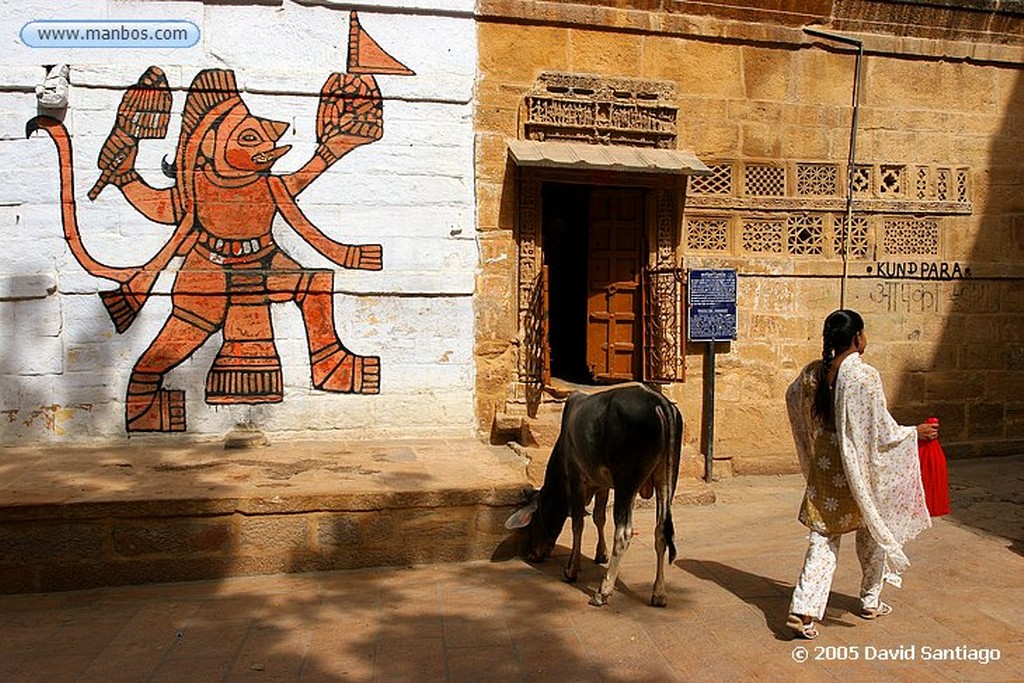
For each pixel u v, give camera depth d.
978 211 8.25
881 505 4.01
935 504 4.17
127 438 6.56
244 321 6.69
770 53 7.67
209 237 6.64
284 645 4.04
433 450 6.48
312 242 6.77
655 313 7.45
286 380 6.76
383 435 6.92
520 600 4.62
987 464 8.08
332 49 6.80
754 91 7.65
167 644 4.07
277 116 6.70
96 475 5.53
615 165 6.81
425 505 5.21
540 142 7.08
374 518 5.17
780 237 7.75
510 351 7.14
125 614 4.45
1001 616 4.35
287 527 5.07
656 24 7.34
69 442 6.48
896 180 8.06
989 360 8.32
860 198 7.92
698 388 7.52
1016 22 8.22
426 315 6.97
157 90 6.55
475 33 7.01
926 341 8.12
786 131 7.73
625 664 3.81
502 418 6.98
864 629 4.19
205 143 6.62
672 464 4.50
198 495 5.02
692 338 7.37
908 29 7.96
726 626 4.23
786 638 4.09
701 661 3.84
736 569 5.12
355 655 3.92
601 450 4.56
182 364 6.61
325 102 6.77
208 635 4.16
